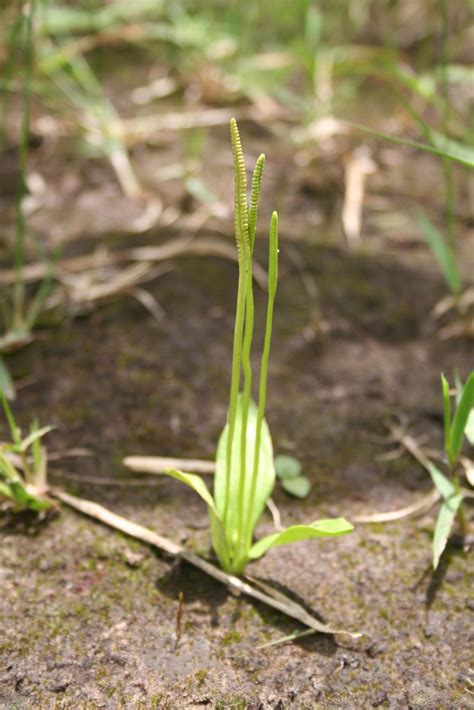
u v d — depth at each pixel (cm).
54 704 47
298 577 51
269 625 49
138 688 48
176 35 86
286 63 86
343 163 77
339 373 60
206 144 80
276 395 58
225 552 50
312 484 55
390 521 53
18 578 51
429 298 64
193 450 56
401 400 58
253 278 64
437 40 98
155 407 57
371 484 55
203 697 47
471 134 77
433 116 86
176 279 64
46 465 55
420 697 48
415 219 72
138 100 86
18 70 82
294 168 77
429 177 78
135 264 65
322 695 48
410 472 55
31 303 63
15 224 68
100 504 53
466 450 56
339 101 86
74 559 51
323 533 47
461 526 53
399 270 66
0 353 60
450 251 61
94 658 48
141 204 71
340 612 50
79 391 58
